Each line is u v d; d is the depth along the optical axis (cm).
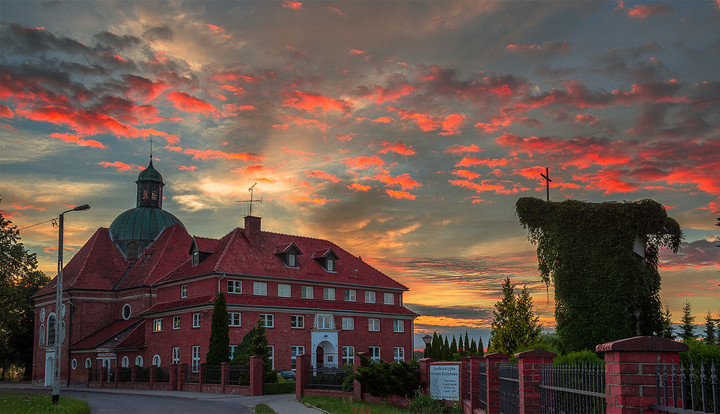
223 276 5256
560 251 2906
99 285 6619
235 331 5128
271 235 6141
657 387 681
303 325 5625
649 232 2839
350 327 6034
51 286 6919
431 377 2414
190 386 4394
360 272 6506
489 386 1555
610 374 725
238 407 2978
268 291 5559
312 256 6256
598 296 2812
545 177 3181
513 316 3759
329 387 3325
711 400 1183
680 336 3784
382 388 2703
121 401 3456
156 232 7244
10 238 5300
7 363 8394
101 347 5891
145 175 7556
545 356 1177
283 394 3903
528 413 1154
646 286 2797
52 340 6662
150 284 6266
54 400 3048
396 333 6475
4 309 5506
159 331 5625
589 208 2905
